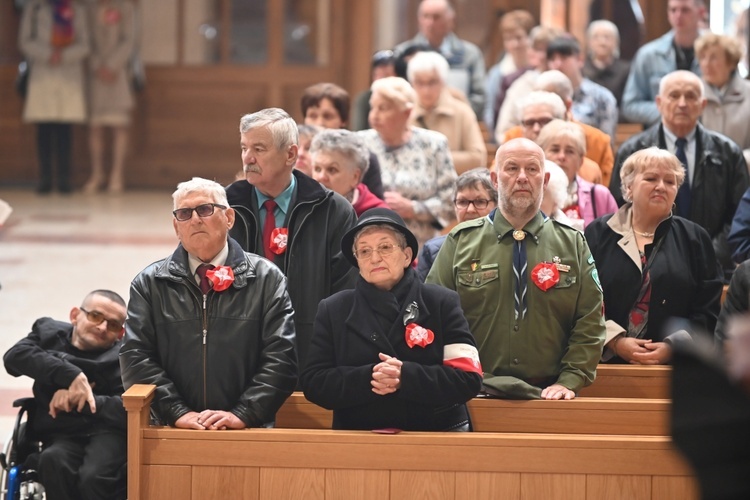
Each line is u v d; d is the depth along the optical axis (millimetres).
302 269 9961
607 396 9953
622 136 17719
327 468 8586
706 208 12352
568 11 24484
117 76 28094
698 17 17594
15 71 29625
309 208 10039
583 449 8555
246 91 29438
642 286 10289
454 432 8727
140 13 29422
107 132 29562
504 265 9570
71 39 27297
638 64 17891
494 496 8586
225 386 8969
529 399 9227
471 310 9625
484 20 25875
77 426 9930
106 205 26422
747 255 11422
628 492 8570
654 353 10062
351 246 9156
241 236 10086
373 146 13242
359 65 28828
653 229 10422
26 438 10016
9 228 22859
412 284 8953
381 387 8594
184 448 8586
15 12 29547
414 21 28031
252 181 9953
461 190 10898
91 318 10219
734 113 15000
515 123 14703
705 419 4172
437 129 15039
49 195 27719
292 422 9688
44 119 27391
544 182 10469
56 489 9617
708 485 4172
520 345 9547
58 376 9867
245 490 8609
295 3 29031
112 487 9711
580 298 9555
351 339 8859
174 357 9008
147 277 9141
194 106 29656
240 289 9055
